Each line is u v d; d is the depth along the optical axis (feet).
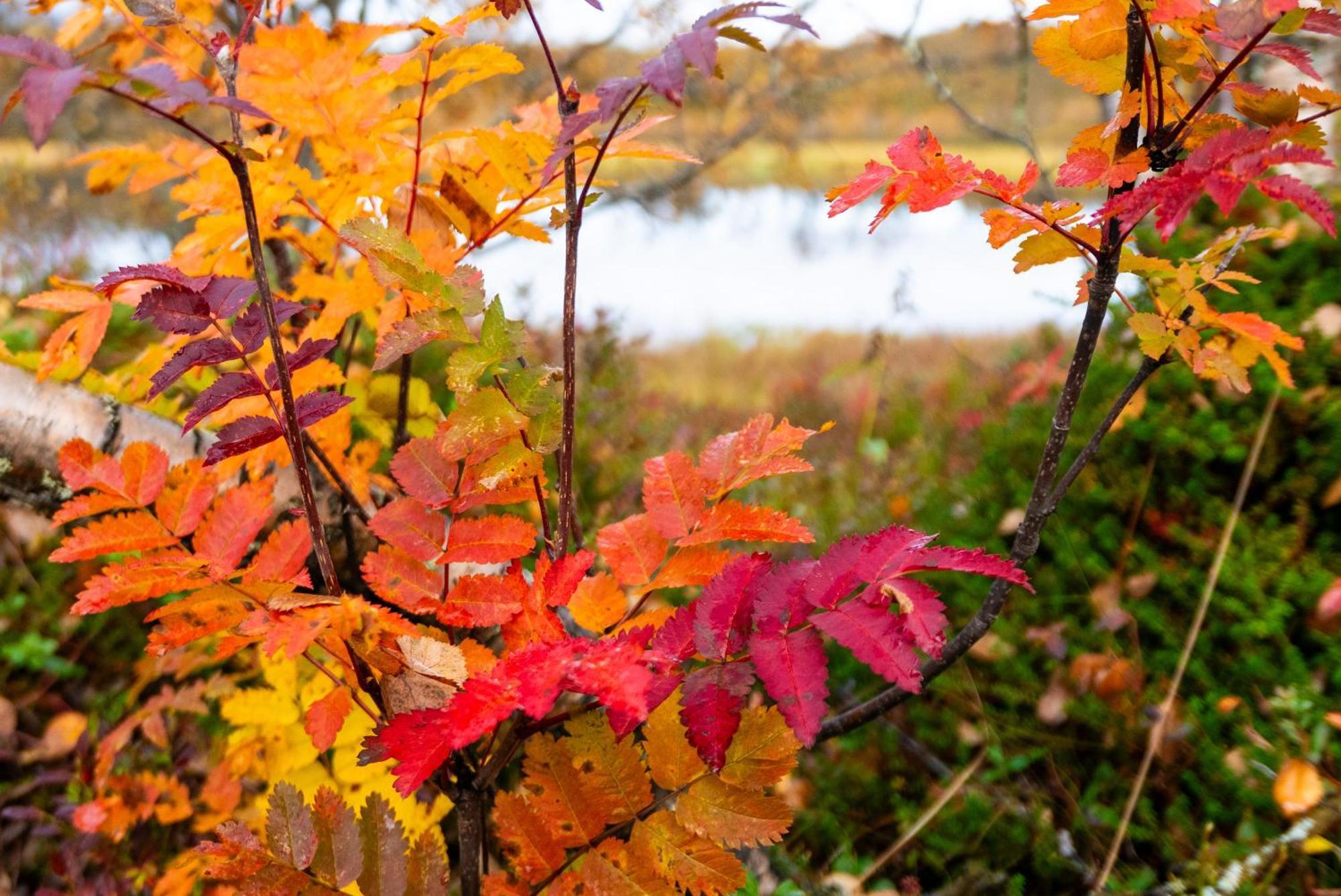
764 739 1.47
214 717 3.10
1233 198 1.25
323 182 2.05
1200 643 3.05
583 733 1.51
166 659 2.80
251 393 1.46
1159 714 2.86
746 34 1.23
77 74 1.07
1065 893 2.70
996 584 1.84
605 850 1.48
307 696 2.08
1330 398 3.20
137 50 2.26
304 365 1.49
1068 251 1.67
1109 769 2.90
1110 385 3.61
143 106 1.19
